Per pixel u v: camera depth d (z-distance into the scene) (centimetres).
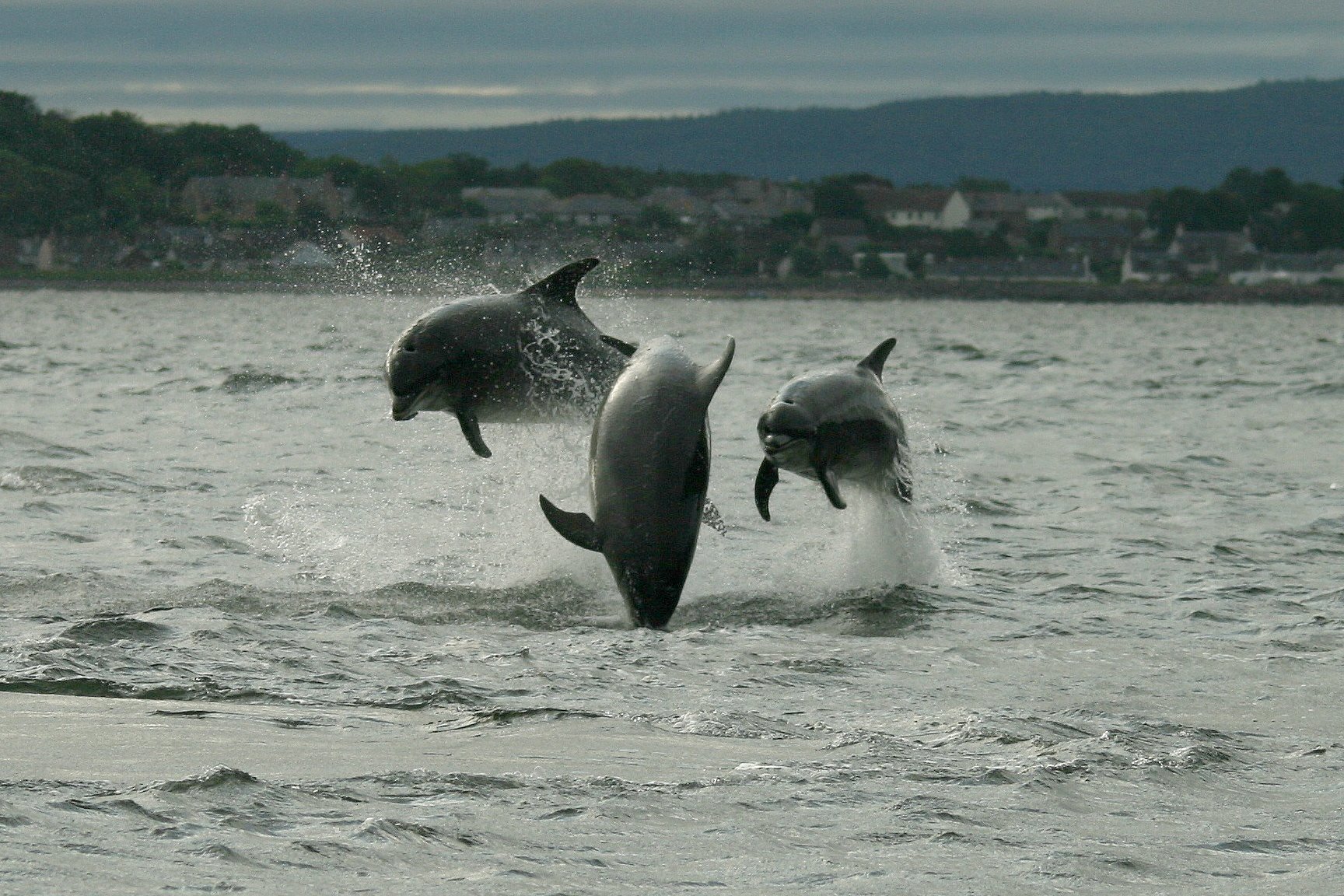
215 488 6881
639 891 2267
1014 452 8969
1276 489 7525
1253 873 2436
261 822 2441
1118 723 3369
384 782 2684
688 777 2811
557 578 5009
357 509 6400
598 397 4841
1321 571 5447
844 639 4291
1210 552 5766
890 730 3275
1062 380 15250
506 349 4797
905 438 4984
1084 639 4334
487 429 5938
